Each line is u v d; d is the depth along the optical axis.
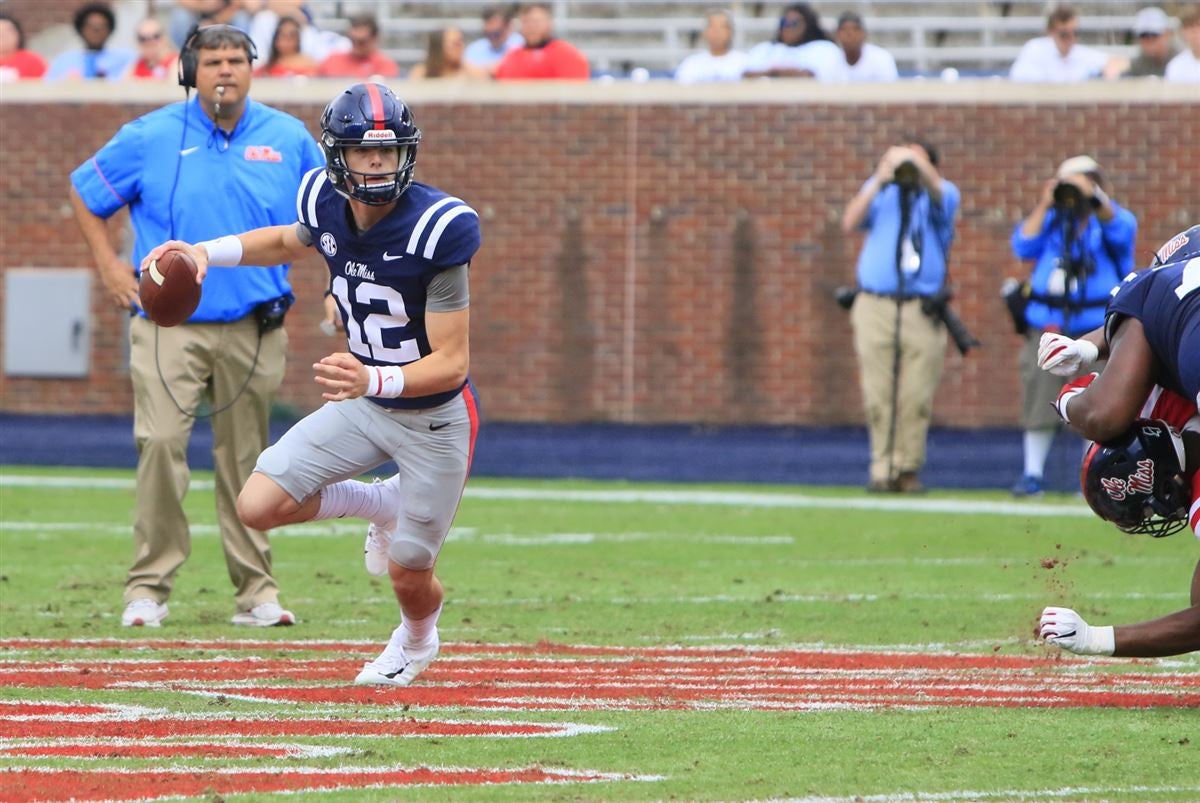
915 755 16.81
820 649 24.47
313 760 16.50
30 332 66.50
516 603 29.45
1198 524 18.33
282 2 68.38
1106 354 19.83
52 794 14.90
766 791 15.26
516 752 16.95
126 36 75.94
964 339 49.22
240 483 26.69
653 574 33.38
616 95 64.50
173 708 19.34
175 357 26.16
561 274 64.94
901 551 37.09
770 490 51.00
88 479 52.19
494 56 70.94
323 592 30.73
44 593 30.02
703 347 64.31
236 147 26.72
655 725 18.42
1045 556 36.09
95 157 26.56
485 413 65.31
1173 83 62.00
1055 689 20.94
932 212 48.59
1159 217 62.12
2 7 77.81
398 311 19.66
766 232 63.81
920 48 72.81
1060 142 62.44
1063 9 64.19
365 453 20.39
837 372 63.72
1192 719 18.81
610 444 60.72
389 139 18.75
